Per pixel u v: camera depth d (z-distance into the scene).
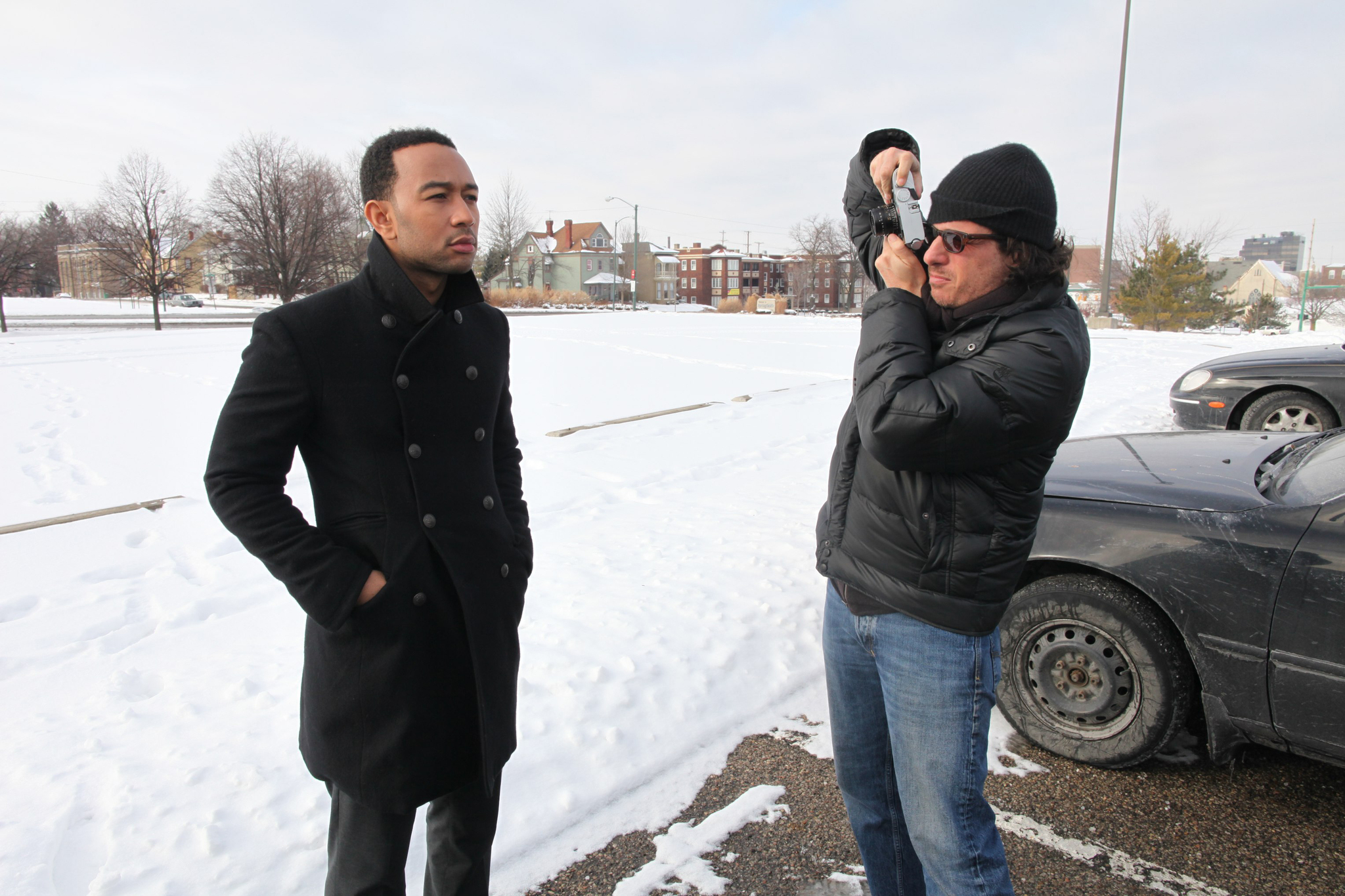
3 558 4.74
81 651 3.56
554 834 2.41
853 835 2.41
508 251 62.12
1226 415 6.71
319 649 1.62
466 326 1.72
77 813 2.38
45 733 2.82
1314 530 2.35
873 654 1.74
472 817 1.79
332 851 1.70
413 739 1.60
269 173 41.78
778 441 7.89
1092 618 2.68
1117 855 2.33
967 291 1.62
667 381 12.87
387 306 1.61
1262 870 2.26
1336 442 2.92
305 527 1.53
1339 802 2.55
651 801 2.57
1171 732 2.59
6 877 2.10
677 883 2.22
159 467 7.03
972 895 1.62
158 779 2.55
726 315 42.78
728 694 3.17
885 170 1.82
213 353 17.05
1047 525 2.80
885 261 1.71
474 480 1.69
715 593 4.05
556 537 5.01
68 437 8.23
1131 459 3.17
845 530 1.78
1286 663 2.36
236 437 1.49
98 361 15.34
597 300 80.62
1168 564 2.54
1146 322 37.44
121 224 35.47
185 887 2.11
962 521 1.59
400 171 1.56
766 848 2.37
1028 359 1.50
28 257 33.06
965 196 1.57
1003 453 1.53
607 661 3.34
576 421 9.24
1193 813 2.50
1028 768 2.75
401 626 1.58
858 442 1.79
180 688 3.16
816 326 30.70
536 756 2.73
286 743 2.77
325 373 1.53
